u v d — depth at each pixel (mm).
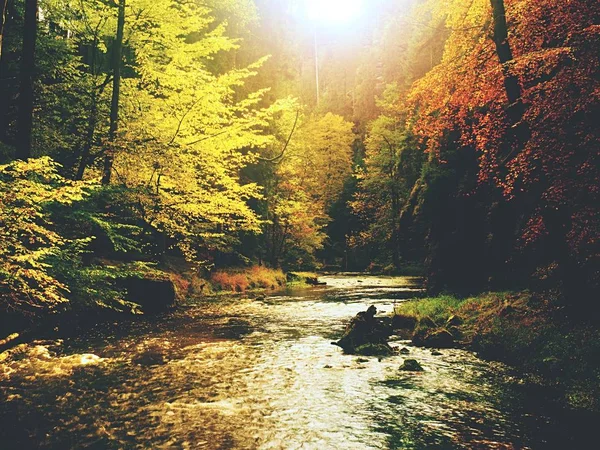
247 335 13438
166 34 17438
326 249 62094
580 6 10688
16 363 9500
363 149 73625
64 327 13078
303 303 21609
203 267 28062
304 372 9312
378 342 11797
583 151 9703
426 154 40375
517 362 9820
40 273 9500
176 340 12430
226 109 17766
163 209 17125
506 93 12797
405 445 5742
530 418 6711
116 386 8188
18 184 8852
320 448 5656
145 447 5660
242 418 6684
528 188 12375
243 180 35250
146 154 15305
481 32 15859
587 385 7578
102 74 17578
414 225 32562
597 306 10188
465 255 20031
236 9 27531
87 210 13750
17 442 5770
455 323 13859
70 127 16234
